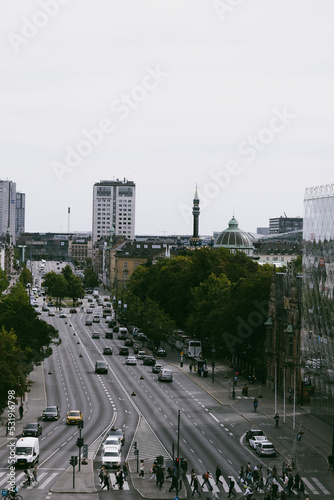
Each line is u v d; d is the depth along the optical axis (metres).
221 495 81.31
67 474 87.88
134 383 154.75
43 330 155.88
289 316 143.62
